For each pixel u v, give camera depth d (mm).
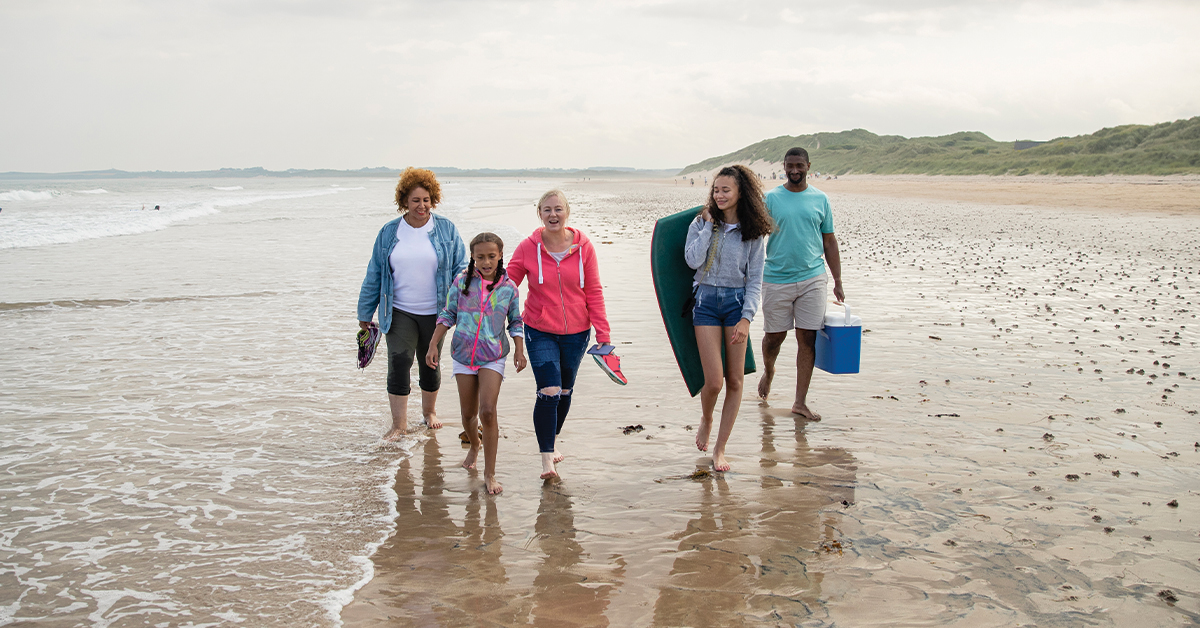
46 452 4703
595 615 2938
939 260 14062
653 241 4777
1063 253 14859
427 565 3359
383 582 3207
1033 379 6250
